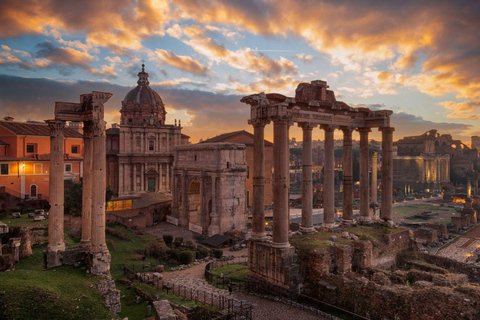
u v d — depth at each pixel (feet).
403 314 68.85
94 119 86.53
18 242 111.04
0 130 206.80
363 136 126.11
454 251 214.90
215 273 121.90
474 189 568.82
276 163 91.25
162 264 145.48
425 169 634.84
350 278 85.76
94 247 85.97
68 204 179.52
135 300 93.15
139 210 242.58
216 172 224.12
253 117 97.55
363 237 104.88
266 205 321.11
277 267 89.20
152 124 328.08
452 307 63.21
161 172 328.70
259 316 75.51
